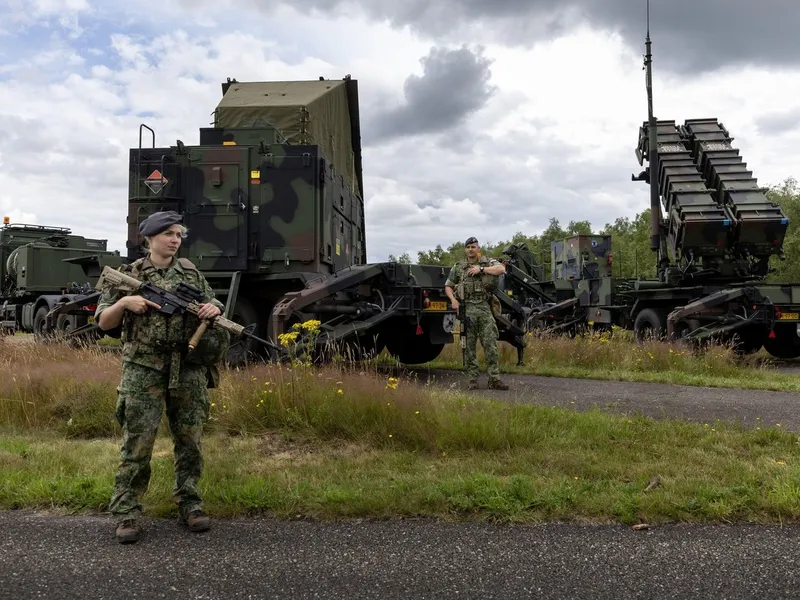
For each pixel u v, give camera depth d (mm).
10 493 4273
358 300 9531
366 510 3924
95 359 8719
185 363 3814
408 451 5277
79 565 3209
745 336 14242
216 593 2902
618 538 3525
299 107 10891
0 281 19922
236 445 5484
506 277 20688
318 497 4090
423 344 11414
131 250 10164
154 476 4523
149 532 3676
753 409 7109
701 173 15203
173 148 10180
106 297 3777
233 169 10102
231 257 10062
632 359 11305
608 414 6539
